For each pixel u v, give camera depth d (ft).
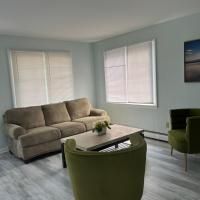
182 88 12.00
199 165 9.60
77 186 5.42
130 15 10.62
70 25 11.93
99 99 18.17
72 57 16.65
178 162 10.02
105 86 17.26
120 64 15.72
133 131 10.92
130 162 5.03
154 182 8.27
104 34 14.78
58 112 14.40
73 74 16.76
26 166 10.78
